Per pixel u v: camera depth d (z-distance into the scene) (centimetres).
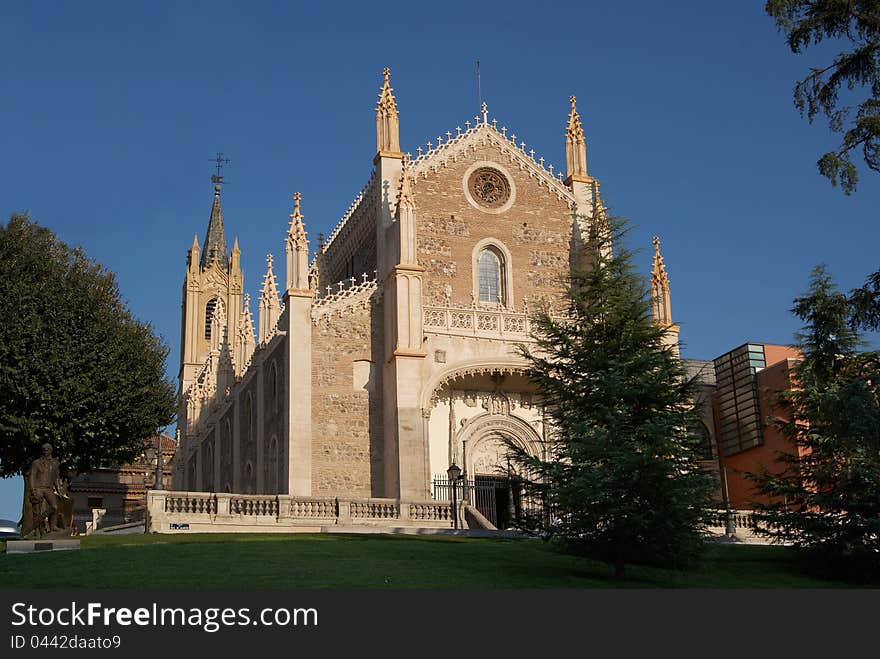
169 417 4925
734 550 3594
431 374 4969
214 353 8119
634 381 2797
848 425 3036
